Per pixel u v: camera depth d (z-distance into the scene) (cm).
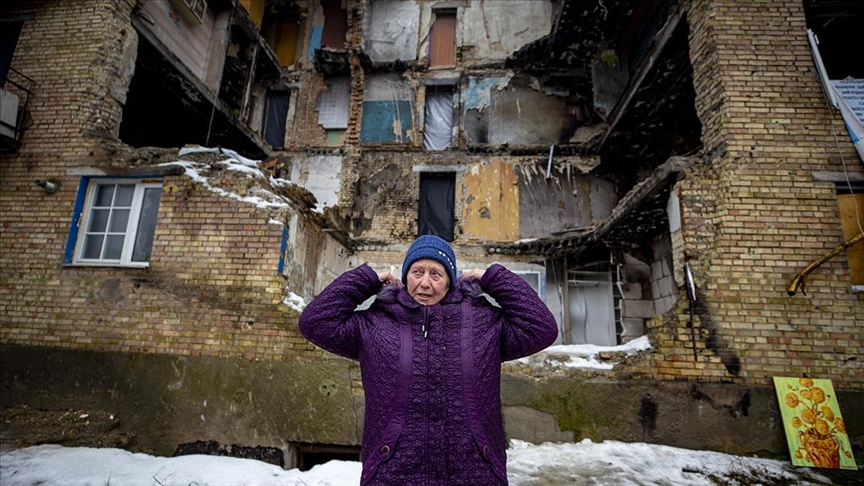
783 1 550
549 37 1047
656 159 980
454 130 1181
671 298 826
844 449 420
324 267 788
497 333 171
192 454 466
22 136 608
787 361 456
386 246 1079
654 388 461
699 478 386
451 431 150
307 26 1344
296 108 1259
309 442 460
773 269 481
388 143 1181
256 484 386
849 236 494
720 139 526
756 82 529
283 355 486
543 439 456
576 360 482
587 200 1077
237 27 1066
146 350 504
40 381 504
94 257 565
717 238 496
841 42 609
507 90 1195
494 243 1035
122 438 469
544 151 1112
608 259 970
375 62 1223
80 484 369
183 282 523
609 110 1026
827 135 511
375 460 149
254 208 541
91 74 621
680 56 681
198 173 567
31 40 648
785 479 391
